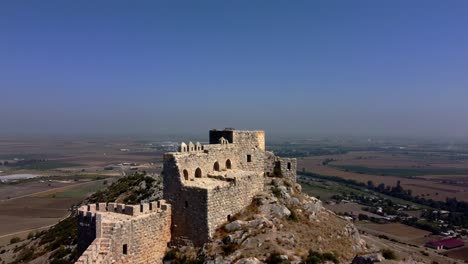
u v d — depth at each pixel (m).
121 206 54.78
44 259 91.50
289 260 53.62
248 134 75.31
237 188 63.00
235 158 72.12
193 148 65.12
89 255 44.81
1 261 103.62
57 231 110.62
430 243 155.38
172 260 55.28
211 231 56.72
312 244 61.72
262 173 71.56
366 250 68.62
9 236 141.88
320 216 73.00
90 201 128.50
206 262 53.03
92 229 49.06
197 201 56.69
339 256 60.91
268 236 58.72
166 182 59.47
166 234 57.41
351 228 73.56
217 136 73.50
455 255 138.75
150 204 56.31
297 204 72.00
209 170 66.12
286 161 79.50
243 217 62.22
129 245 50.56
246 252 54.56
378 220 198.25
